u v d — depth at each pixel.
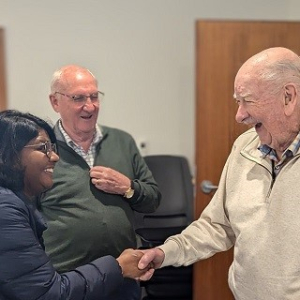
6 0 2.73
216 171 2.45
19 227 1.08
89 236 1.54
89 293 1.20
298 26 2.46
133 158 1.82
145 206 1.72
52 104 1.70
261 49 2.45
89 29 2.81
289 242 1.22
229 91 2.44
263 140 1.28
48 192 1.54
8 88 2.81
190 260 1.56
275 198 1.25
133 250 1.46
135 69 2.87
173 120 2.93
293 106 1.21
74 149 1.65
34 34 2.78
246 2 2.87
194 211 2.51
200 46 2.44
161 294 2.53
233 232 1.52
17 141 1.13
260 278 1.30
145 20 2.83
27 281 1.09
